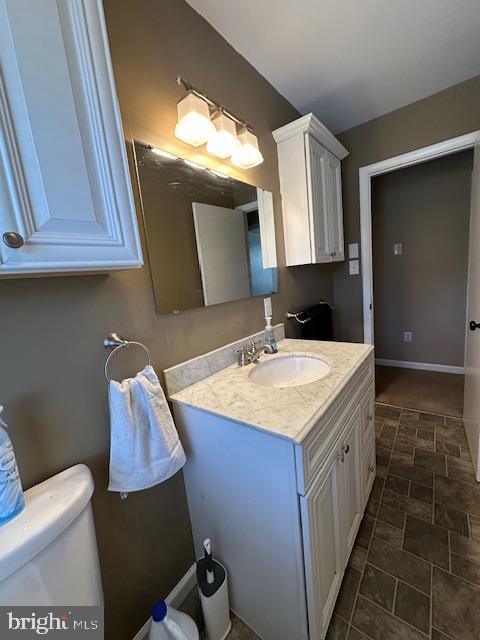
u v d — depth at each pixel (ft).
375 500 4.80
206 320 3.98
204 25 3.90
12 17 1.56
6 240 1.57
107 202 2.05
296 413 2.73
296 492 2.50
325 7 3.84
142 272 3.14
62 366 2.48
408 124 6.46
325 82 5.40
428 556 3.83
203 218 3.91
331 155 6.27
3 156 1.56
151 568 3.32
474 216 5.57
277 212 5.57
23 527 1.89
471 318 5.77
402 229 9.97
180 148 3.57
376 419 7.35
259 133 5.02
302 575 2.65
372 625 3.15
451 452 5.83
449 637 2.99
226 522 3.23
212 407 3.01
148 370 2.88
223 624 3.20
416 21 4.16
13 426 2.21
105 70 2.00
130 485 2.67
